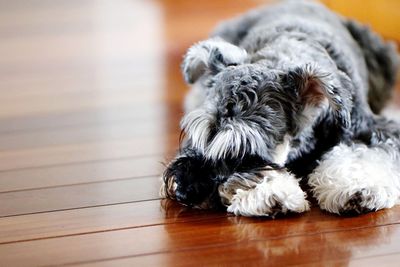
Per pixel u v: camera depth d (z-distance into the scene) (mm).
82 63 5320
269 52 3215
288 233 2744
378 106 4035
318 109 3014
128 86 4766
